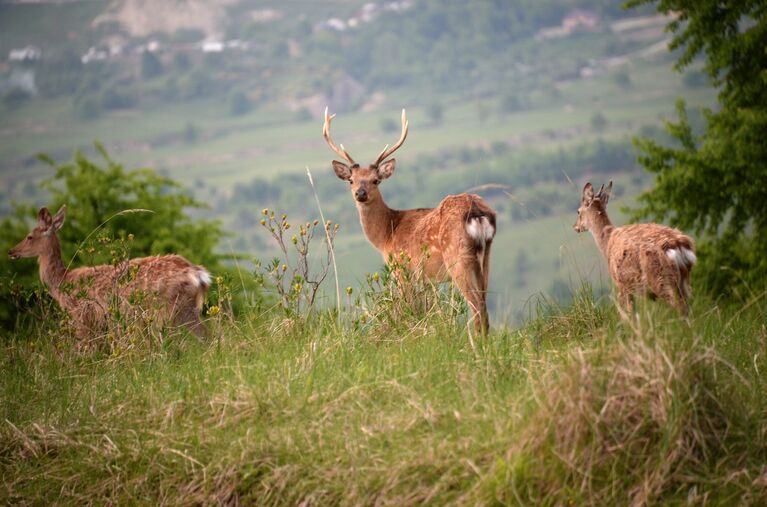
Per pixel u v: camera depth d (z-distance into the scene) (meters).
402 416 19.50
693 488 16.61
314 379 21.73
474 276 29.77
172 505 18.94
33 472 20.55
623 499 16.62
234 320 27.30
